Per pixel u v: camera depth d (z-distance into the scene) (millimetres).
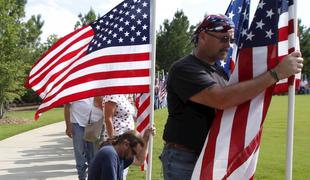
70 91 5504
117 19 5625
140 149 4945
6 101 27641
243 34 3553
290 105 3555
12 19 25656
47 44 40969
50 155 11984
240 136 3430
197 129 3508
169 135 3627
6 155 11961
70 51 5957
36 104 51250
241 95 3268
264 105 3439
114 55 5527
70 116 7566
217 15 3492
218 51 3492
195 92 3391
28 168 9961
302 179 8492
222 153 3420
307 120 21703
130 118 6566
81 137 7508
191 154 3535
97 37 5637
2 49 25703
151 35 5516
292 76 3527
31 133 18188
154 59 5480
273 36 3453
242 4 4148
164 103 34531
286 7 3646
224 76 3719
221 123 3447
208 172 3412
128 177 8656
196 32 3584
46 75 6102
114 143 4926
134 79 5520
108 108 6414
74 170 9734
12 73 25859
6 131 19203
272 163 10172
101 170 4699
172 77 3557
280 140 14344
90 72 5516
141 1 5613
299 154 11516
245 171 3420
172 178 3598
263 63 3445
